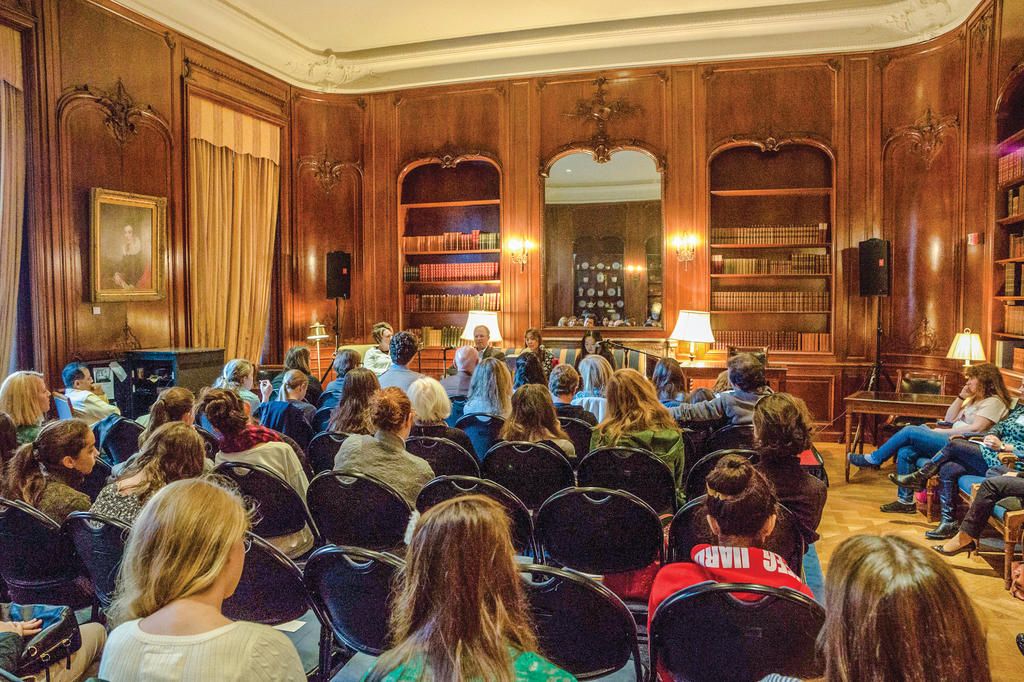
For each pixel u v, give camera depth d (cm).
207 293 746
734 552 179
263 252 823
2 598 282
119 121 638
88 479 337
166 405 315
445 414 362
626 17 770
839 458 679
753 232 802
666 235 815
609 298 862
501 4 734
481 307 884
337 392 510
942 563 95
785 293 797
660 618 176
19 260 564
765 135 787
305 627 288
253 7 734
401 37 821
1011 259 596
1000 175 612
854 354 772
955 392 677
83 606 266
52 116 580
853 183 766
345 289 863
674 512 319
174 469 242
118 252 634
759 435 257
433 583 113
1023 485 373
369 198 906
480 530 115
